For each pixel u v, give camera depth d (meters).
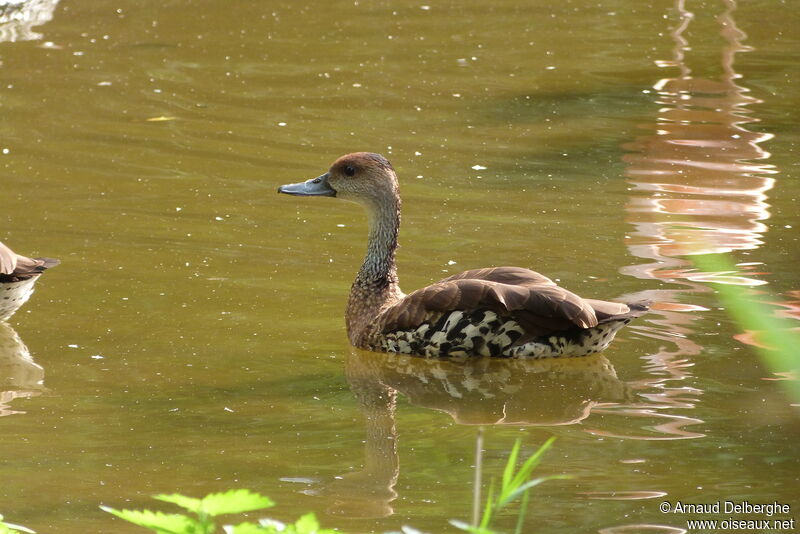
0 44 25.28
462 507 8.64
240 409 10.64
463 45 26.45
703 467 9.31
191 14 28.50
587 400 10.91
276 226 15.77
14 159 18.28
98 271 14.05
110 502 8.69
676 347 12.01
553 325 11.76
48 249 14.68
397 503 8.69
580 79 23.86
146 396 10.88
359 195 13.01
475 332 11.93
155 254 14.62
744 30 28.12
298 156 18.75
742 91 23.08
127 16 28.03
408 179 17.62
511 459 5.68
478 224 15.72
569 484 9.01
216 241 15.13
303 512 8.54
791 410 10.46
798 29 28.23
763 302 12.68
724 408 10.55
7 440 9.84
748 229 15.41
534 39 27.11
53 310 12.97
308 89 22.78
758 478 9.09
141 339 12.26
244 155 18.77
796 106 21.98
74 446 9.75
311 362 11.89
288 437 10.03
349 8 29.66
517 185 17.41
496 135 20.05
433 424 10.39
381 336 12.32
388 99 22.20
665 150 19.22
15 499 8.71
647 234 15.27
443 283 12.23
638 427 10.20
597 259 14.38
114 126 20.19
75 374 11.34
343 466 9.41
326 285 13.84
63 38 26.00
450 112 21.44
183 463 9.43
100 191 16.95
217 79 23.33
